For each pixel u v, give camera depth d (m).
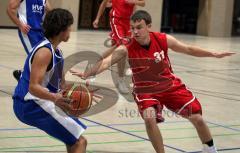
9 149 7.36
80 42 24.72
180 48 7.27
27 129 8.54
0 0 30.33
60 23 5.78
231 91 14.34
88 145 7.91
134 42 7.18
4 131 8.31
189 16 42.25
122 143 8.18
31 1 10.43
